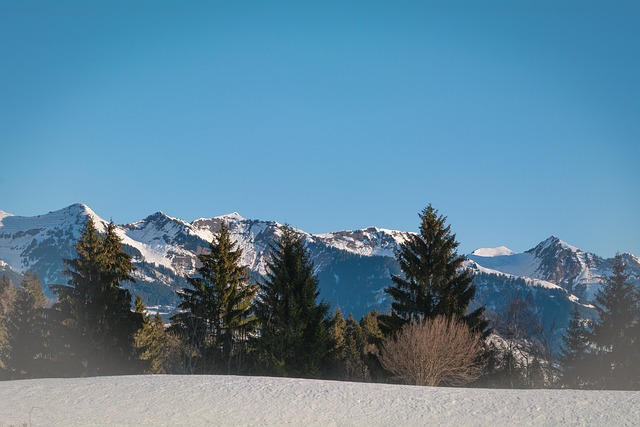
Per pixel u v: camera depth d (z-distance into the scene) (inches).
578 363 2016.5
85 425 956.0
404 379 1557.6
